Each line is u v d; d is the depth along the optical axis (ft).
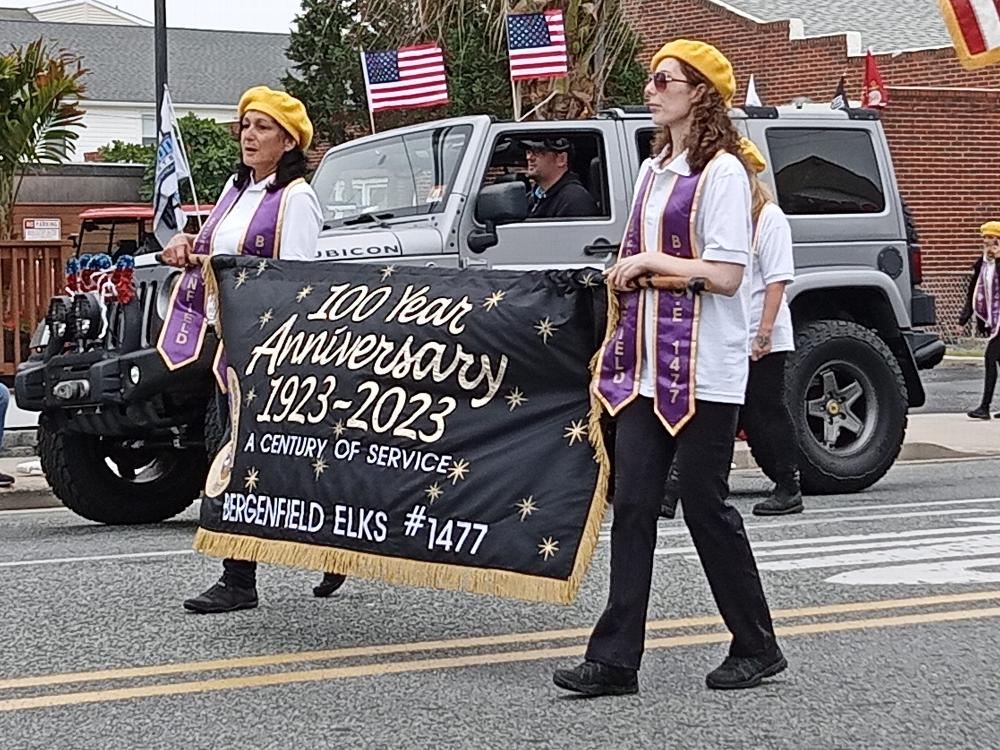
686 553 27.09
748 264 17.47
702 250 17.44
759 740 16.55
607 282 17.69
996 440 46.44
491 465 19.01
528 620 21.98
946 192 79.92
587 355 18.63
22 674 19.25
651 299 17.52
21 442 44.06
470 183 32.68
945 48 85.61
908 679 18.94
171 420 28.94
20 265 48.21
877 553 27.07
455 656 20.02
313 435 20.47
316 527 20.24
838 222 36.27
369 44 64.69
